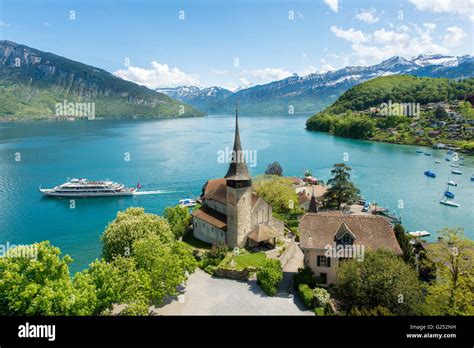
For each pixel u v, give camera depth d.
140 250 53.91
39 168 195.00
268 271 60.62
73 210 130.12
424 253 60.88
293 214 103.06
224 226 78.75
